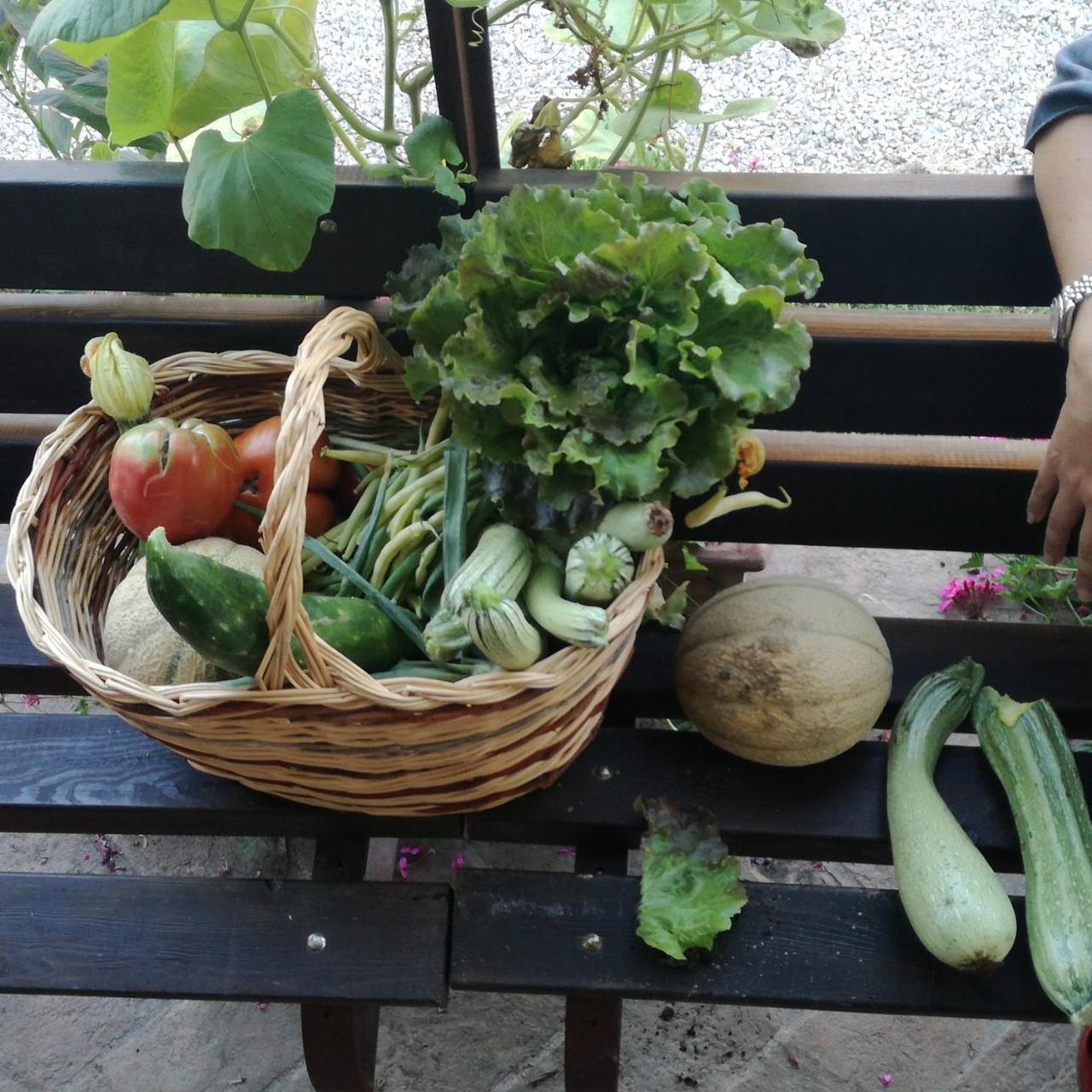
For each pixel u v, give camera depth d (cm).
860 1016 115
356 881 85
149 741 92
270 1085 112
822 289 97
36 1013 118
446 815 82
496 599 66
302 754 71
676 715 101
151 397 85
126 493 79
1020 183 90
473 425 73
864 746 90
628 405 71
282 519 60
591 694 76
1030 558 140
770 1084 110
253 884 84
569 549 75
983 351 101
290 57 89
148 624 76
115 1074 113
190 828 90
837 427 110
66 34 68
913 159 121
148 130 85
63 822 90
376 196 91
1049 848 79
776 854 90
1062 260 83
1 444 116
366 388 92
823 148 122
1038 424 107
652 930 78
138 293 107
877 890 83
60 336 106
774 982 79
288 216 80
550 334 73
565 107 116
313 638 63
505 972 80
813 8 80
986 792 87
